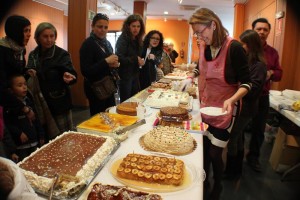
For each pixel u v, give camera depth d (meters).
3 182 0.56
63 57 2.37
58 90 2.34
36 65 2.27
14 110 1.95
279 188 2.39
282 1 3.48
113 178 0.99
